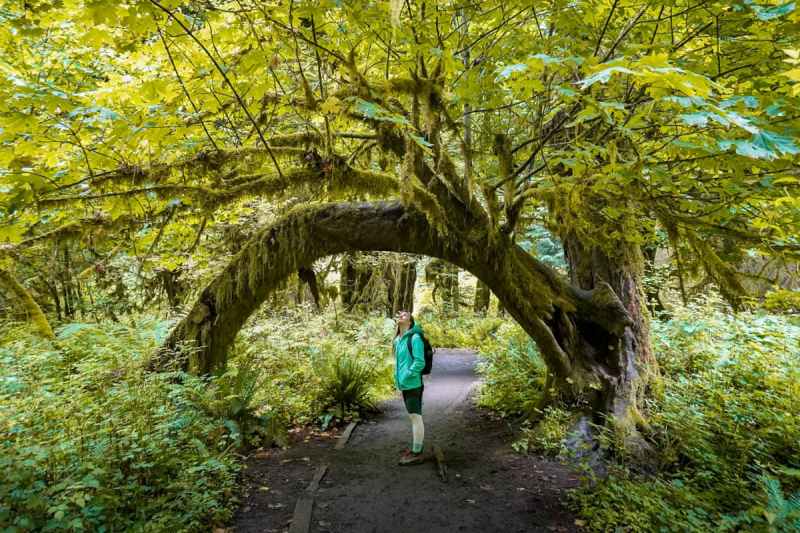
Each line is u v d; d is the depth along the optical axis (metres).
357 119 4.48
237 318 6.40
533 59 2.44
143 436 4.00
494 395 8.23
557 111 4.29
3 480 2.95
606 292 6.07
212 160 4.44
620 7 3.67
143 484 3.85
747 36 3.36
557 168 5.25
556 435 5.93
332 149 4.71
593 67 2.29
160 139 3.68
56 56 5.87
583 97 2.74
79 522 2.85
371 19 3.10
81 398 4.34
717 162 3.33
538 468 5.43
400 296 18.09
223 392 5.95
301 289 11.82
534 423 6.69
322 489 4.82
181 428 4.63
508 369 8.61
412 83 3.62
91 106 3.29
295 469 5.33
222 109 3.79
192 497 3.86
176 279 9.98
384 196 5.15
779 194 3.72
